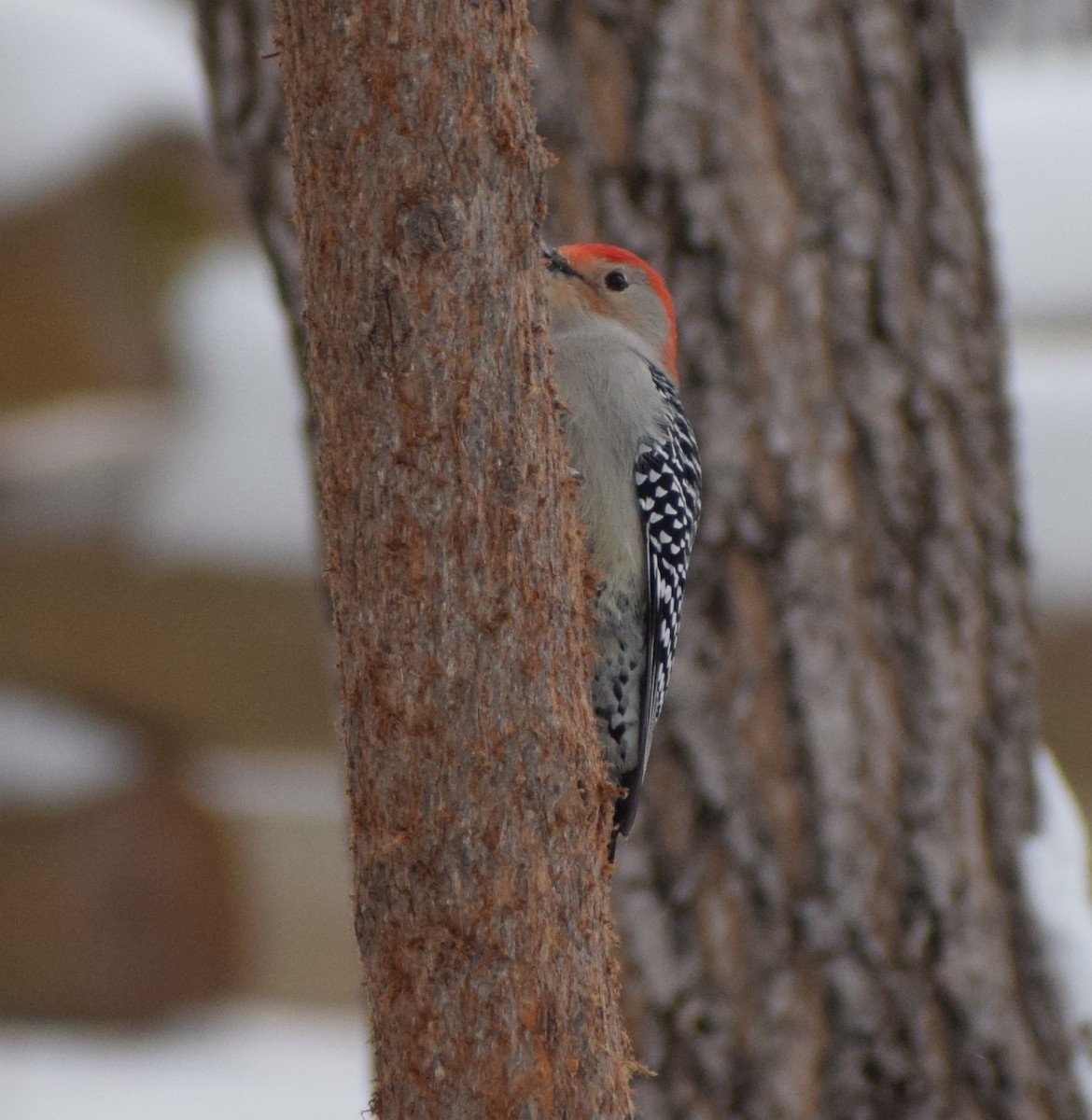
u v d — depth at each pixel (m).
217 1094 21.36
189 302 17.25
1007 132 17.97
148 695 21.22
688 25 9.47
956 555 9.70
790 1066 9.28
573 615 5.58
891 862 9.45
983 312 10.09
